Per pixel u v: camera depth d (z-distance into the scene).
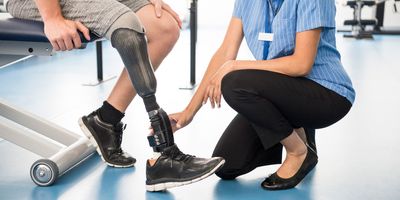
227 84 1.66
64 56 5.44
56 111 3.04
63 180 1.87
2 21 1.62
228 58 1.88
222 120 2.81
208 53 5.95
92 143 2.00
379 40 7.53
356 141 2.42
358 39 7.63
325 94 1.71
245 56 5.73
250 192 1.76
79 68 4.71
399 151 2.27
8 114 2.11
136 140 2.40
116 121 1.97
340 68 1.77
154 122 1.62
